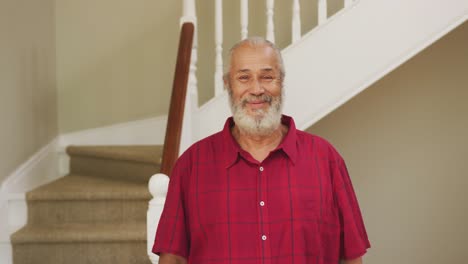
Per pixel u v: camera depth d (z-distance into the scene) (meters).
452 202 3.68
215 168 1.38
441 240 3.71
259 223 1.31
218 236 1.33
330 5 3.63
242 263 1.30
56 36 4.01
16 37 3.14
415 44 2.66
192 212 1.37
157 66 4.02
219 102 2.74
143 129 4.06
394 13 2.67
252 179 1.35
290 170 1.35
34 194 2.90
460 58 3.60
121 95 4.06
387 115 3.70
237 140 1.45
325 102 2.71
